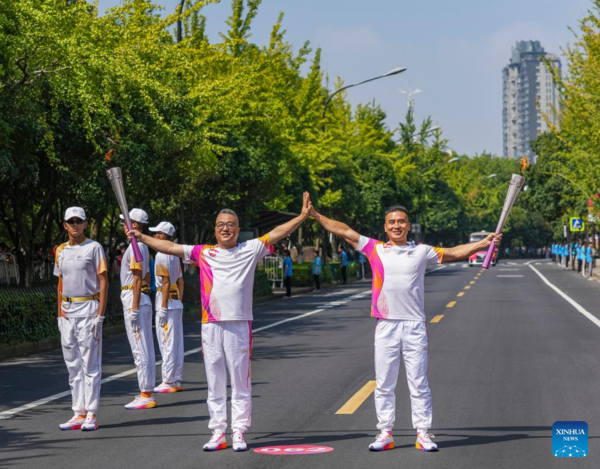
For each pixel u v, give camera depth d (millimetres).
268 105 28719
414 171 63062
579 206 46875
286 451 6707
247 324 6848
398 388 9672
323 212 48156
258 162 26906
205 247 6875
